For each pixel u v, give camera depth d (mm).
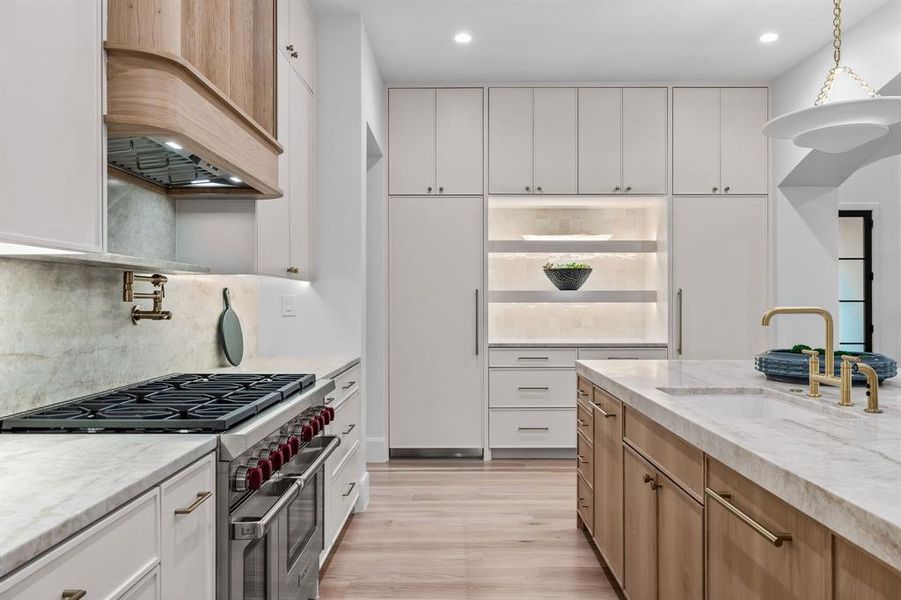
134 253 2156
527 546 2936
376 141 4188
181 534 1230
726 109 4598
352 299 3465
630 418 2223
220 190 2359
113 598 981
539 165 4586
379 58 4141
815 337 4508
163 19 1501
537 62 4238
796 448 1269
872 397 1670
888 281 5660
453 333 4578
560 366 4555
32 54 1140
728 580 1414
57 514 876
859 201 5664
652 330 4883
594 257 5066
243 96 2301
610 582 2566
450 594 2461
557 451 4598
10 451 1255
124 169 2029
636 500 2143
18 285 1581
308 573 2119
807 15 3543
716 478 1481
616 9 3477
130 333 2150
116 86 1426
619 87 4598
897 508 884
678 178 4586
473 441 4574
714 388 2145
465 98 4586
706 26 3699
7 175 1068
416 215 4578
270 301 3467
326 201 3479
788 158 4328
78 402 1743
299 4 3064
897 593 837
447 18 3568
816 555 1047
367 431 4527
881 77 3439
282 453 1666
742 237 4586
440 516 3348
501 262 5051
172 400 1781
